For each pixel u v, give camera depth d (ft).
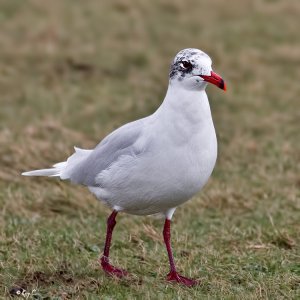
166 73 86.22
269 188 55.62
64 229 47.16
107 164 38.34
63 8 106.52
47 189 54.70
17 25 98.22
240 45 96.43
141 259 42.57
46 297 36.81
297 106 77.92
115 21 103.40
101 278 38.81
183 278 39.14
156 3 110.83
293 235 46.44
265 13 108.17
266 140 67.72
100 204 52.13
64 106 74.74
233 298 36.47
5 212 50.19
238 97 79.71
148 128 37.22
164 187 36.96
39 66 86.12
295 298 37.11
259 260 42.37
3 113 72.43
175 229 47.83
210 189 55.06
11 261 41.63
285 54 92.84
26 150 60.75
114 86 81.92
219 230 47.78
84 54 90.68
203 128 36.58
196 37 98.84
